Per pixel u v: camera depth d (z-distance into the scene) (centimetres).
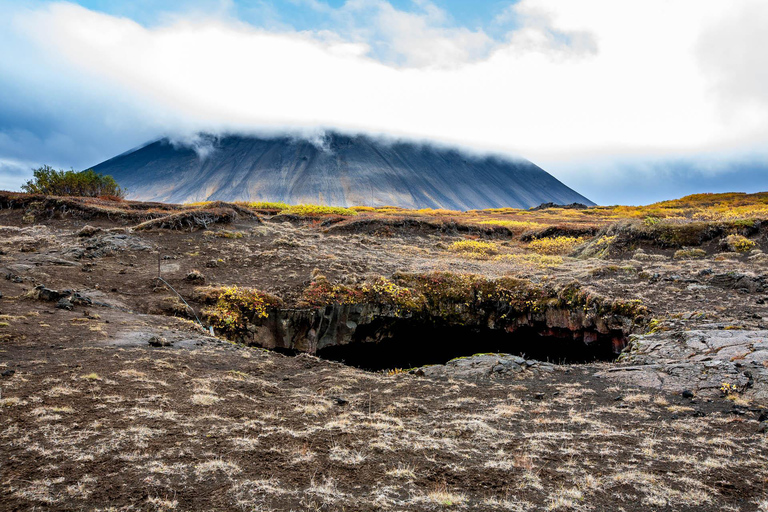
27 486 561
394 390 1158
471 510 570
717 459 740
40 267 2252
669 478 672
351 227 4244
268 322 2128
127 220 3538
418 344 2491
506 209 8038
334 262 2847
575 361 2256
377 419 919
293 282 2436
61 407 823
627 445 804
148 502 542
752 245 2920
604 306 2086
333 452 736
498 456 749
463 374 1340
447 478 662
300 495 589
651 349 1488
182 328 1689
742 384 1100
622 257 3180
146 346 1340
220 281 2405
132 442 709
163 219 3347
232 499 566
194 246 3038
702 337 1467
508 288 2477
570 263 3181
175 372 1122
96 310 1748
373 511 558
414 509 568
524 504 588
